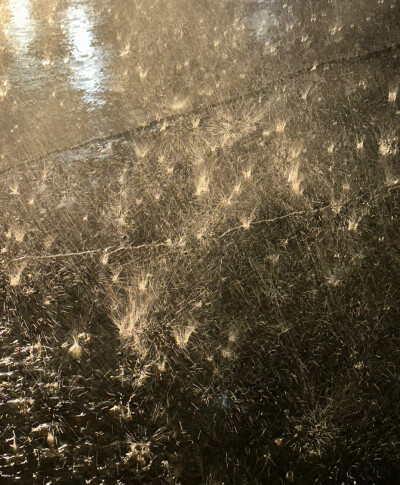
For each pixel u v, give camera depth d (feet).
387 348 8.55
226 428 7.66
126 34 24.86
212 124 16.26
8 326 9.62
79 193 13.52
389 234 10.93
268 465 7.17
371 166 13.14
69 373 8.66
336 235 11.04
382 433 7.41
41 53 23.54
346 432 7.47
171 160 14.57
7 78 21.13
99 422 7.88
